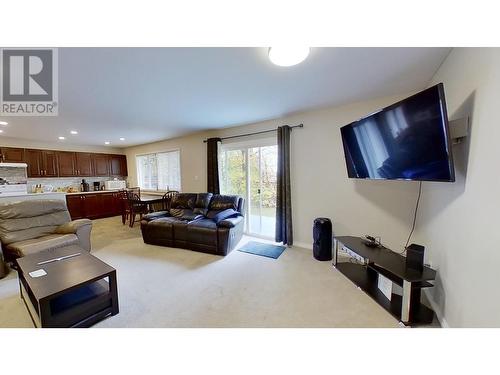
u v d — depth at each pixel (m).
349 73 2.03
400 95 2.56
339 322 1.68
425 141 1.48
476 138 1.25
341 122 3.01
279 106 2.98
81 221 3.03
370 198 2.85
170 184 5.69
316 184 3.29
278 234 3.58
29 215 2.99
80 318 1.60
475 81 1.28
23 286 1.96
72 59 1.70
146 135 4.87
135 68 1.85
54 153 5.48
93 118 3.39
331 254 2.99
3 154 4.72
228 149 4.39
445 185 1.69
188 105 2.87
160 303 1.96
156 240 3.59
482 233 1.17
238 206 3.75
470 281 1.28
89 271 1.77
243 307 1.89
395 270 1.77
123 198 5.44
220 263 2.85
